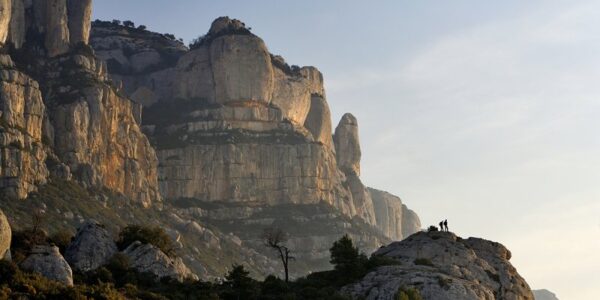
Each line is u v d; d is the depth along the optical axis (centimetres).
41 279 13562
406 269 16125
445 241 17138
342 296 15212
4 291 12619
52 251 14400
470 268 16688
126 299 13888
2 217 13975
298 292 16000
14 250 14612
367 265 16650
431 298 15162
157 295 14488
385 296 15225
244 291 15775
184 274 16988
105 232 16550
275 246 18950
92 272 15325
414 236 17550
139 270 16050
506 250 17612
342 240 17062
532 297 16788
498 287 16475
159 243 17400
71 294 13138
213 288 16138
